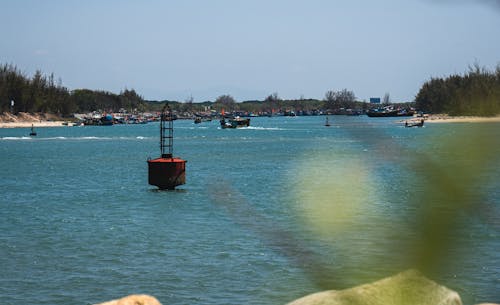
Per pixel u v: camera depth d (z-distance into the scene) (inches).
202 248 1937.7
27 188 4151.1
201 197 3243.1
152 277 1632.6
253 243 1942.7
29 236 2255.2
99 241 2130.9
